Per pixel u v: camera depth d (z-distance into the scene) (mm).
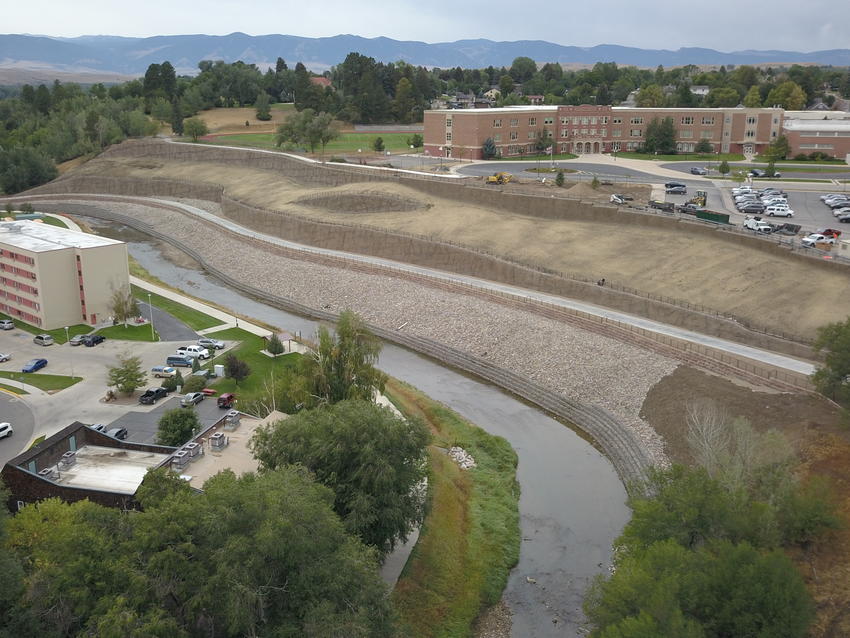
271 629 41125
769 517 47844
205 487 47312
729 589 41875
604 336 98938
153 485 47000
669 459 74438
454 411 89938
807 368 82812
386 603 43875
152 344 109000
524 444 82750
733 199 151375
